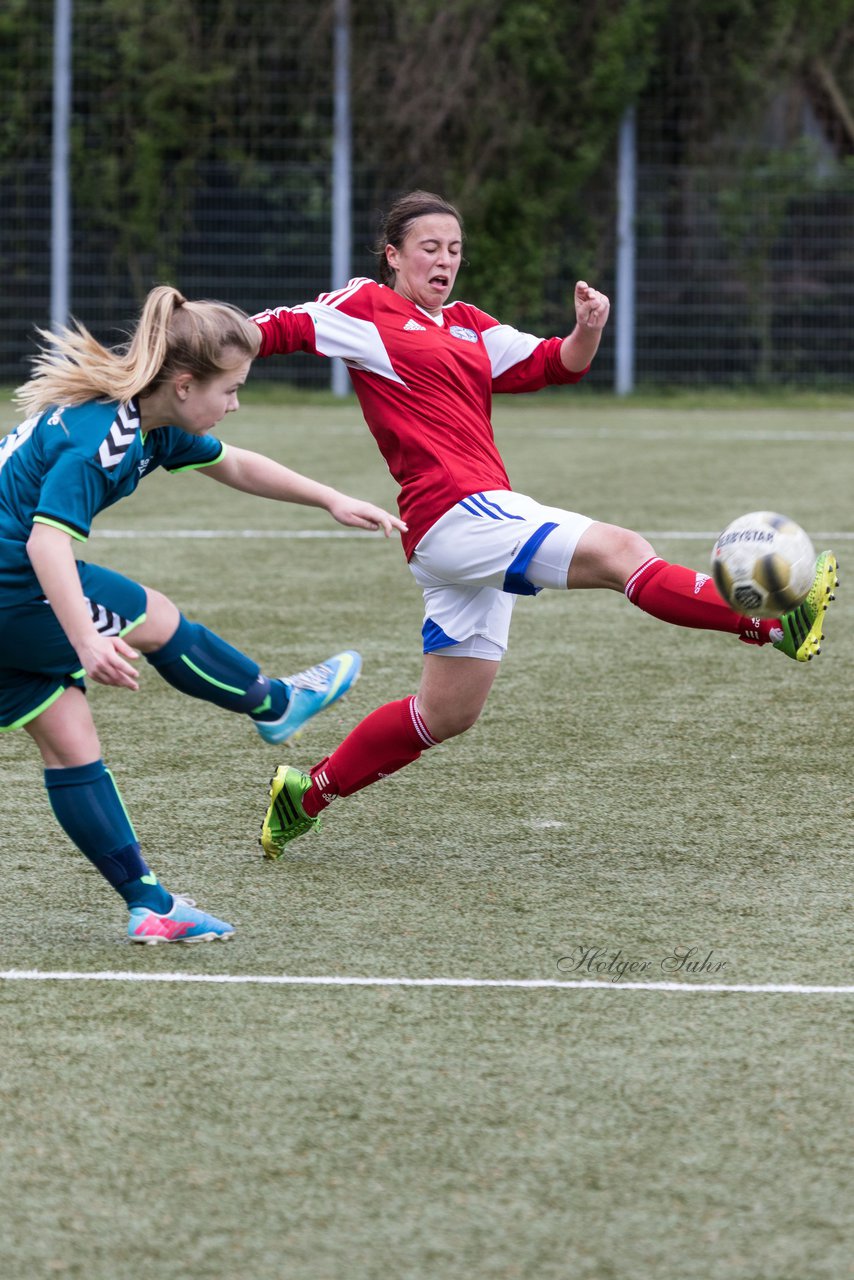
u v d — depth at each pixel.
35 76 67.81
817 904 12.88
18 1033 10.41
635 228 69.31
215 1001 10.95
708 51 68.25
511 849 14.37
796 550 11.81
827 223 68.81
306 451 48.59
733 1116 9.24
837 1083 9.66
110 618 11.35
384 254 13.86
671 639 23.69
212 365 11.13
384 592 27.25
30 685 11.53
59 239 68.12
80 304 69.38
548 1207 8.28
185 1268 7.78
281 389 69.31
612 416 62.81
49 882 13.49
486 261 69.31
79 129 68.31
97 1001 10.94
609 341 69.81
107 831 11.86
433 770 16.89
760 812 15.41
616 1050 10.13
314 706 12.35
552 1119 9.22
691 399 68.06
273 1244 7.96
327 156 68.94
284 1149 8.89
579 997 11.00
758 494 39.41
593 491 39.91
